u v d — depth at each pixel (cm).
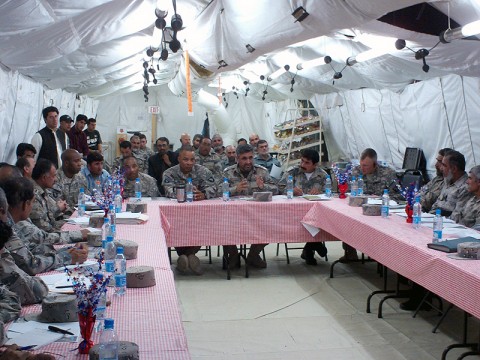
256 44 623
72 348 215
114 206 536
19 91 736
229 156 973
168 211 607
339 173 692
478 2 490
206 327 475
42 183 492
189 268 645
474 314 315
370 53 710
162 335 228
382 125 1058
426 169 922
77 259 335
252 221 625
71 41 580
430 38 548
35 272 309
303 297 559
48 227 467
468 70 662
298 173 739
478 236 430
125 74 1186
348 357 411
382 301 500
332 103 1255
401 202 647
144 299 275
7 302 248
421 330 465
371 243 480
